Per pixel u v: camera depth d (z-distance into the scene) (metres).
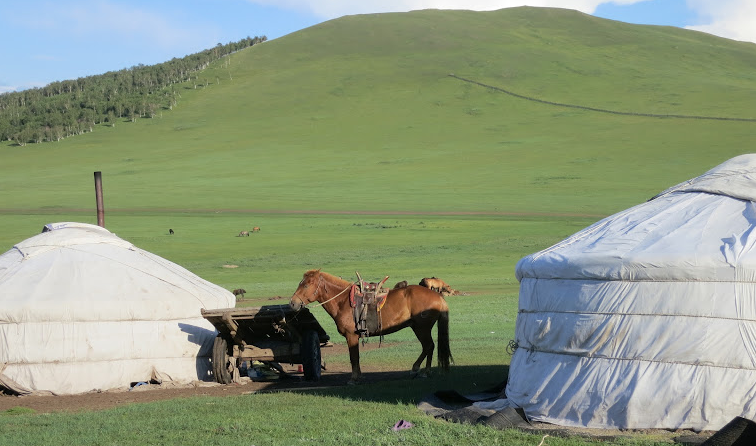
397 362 13.98
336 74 193.62
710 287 7.39
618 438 6.95
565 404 7.91
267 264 42.50
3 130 173.12
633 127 123.50
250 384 12.16
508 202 72.00
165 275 13.27
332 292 11.40
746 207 8.07
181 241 53.50
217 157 122.44
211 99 185.62
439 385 10.45
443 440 6.99
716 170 8.93
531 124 133.50
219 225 62.00
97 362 11.95
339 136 135.25
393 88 174.00
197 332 12.95
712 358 7.28
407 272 37.09
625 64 184.25
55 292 11.98
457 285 31.12
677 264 7.46
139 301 12.35
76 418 8.87
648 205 9.01
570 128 127.12
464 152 112.25
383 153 115.94
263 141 136.00
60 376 11.68
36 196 90.12
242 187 91.62
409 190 83.81
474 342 16.06
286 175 100.56
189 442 7.27
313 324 12.43
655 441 6.80
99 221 18.33
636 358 7.60
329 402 9.27
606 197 72.81
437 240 50.75
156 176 106.25
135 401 10.63
